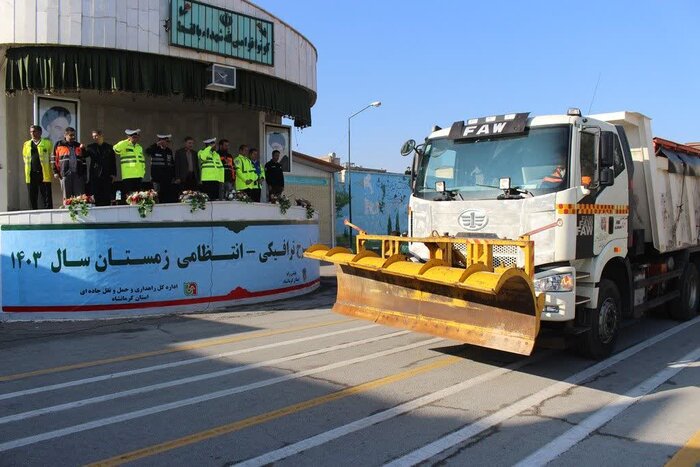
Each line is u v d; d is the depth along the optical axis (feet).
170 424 16.67
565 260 21.39
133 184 39.04
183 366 23.27
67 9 36.45
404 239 23.20
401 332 29.84
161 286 35.99
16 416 17.43
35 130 38.78
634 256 27.66
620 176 25.02
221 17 41.83
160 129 53.78
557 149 22.06
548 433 15.98
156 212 35.81
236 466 13.85
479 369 22.63
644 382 20.90
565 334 23.20
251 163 45.14
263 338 28.58
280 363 23.56
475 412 17.63
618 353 25.32
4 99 40.45
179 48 39.81
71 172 37.01
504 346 19.61
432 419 17.03
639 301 27.71
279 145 55.16
